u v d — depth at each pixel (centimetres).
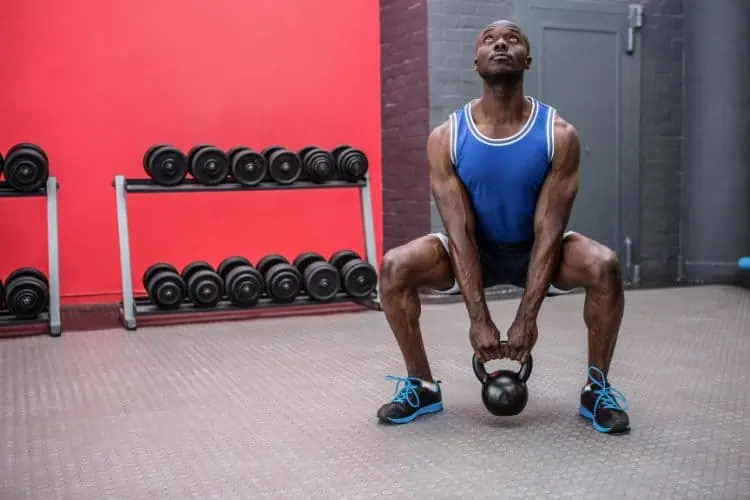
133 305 365
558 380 255
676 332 336
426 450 187
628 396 233
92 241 427
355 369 276
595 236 472
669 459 178
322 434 202
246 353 307
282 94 457
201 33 440
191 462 182
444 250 204
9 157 346
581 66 461
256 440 198
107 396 245
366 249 409
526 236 202
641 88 478
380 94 479
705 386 246
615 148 473
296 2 456
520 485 163
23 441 200
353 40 470
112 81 426
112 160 429
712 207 480
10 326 371
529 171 189
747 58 465
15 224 414
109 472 176
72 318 390
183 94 439
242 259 393
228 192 450
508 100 187
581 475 168
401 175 460
